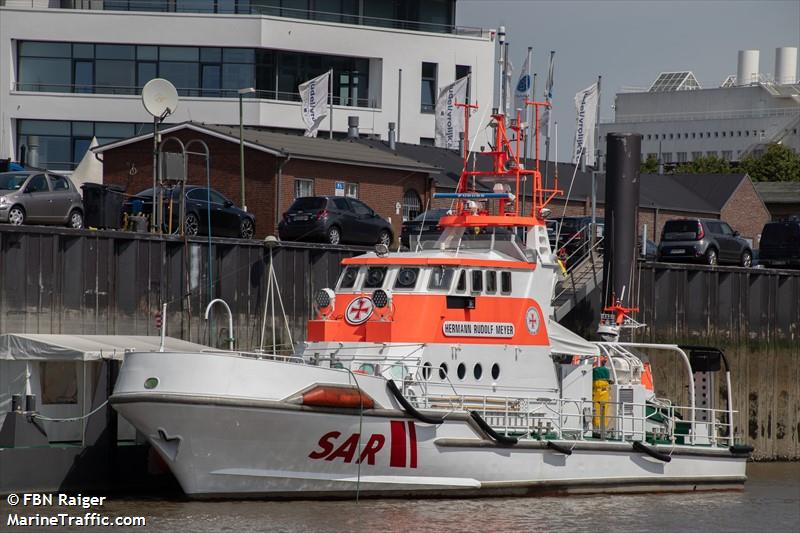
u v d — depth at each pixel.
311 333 91.62
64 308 107.31
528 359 94.19
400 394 85.12
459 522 83.50
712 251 166.75
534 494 93.06
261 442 82.19
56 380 93.56
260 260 121.44
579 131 172.75
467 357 90.56
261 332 121.00
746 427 159.62
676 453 101.69
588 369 98.62
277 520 80.69
